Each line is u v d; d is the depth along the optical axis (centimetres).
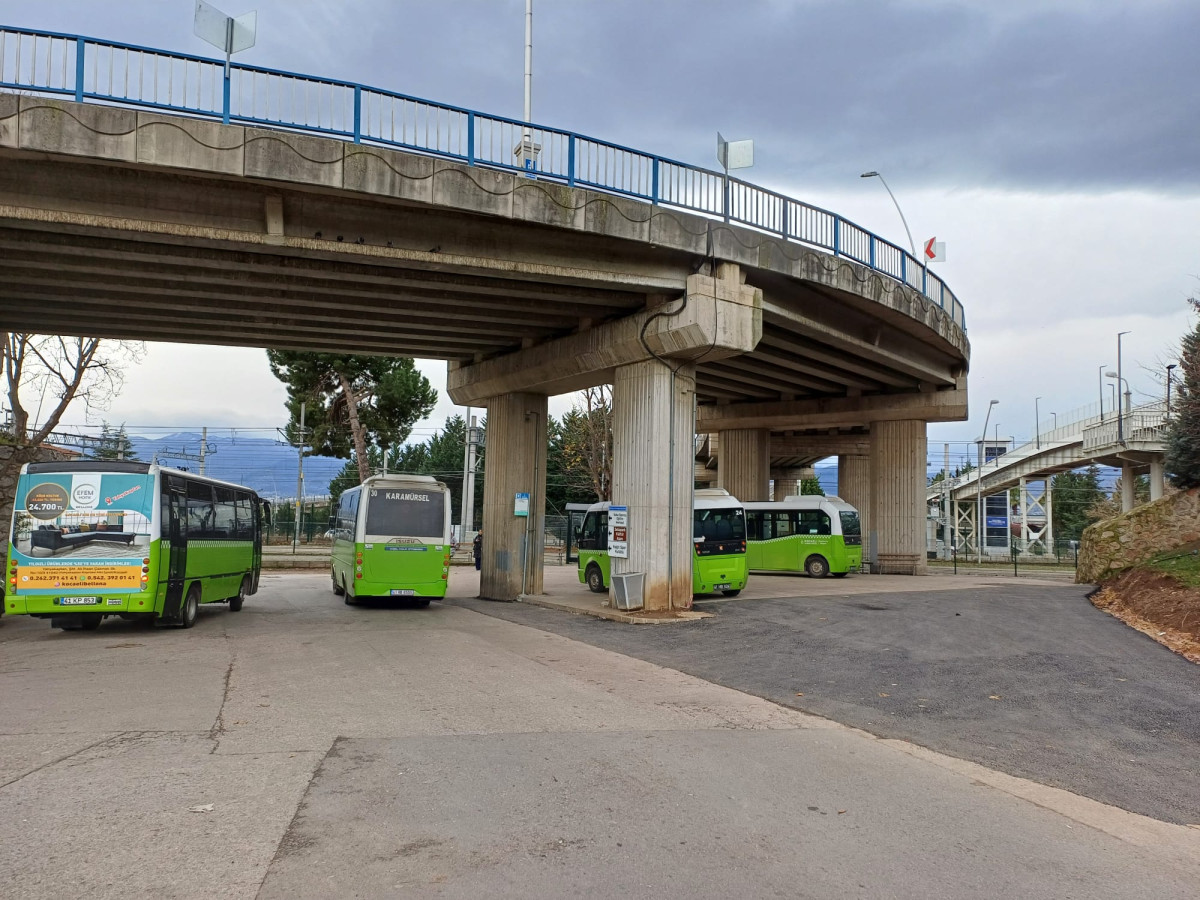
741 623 1611
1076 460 5194
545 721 801
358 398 4672
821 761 683
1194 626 1405
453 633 1479
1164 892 443
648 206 1559
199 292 1591
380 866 448
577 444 5178
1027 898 428
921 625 1582
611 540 1802
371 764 642
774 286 1884
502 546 2233
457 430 7319
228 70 1207
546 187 1434
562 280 1534
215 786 583
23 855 457
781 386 3111
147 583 1420
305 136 1228
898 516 3250
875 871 457
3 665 1116
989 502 7369
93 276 1506
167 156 1155
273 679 1005
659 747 711
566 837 496
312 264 1430
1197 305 2153
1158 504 2512
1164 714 878
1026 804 588
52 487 1424
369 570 1939
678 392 1778
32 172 1177
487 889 421
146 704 858
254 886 420
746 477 3578
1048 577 3334
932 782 635
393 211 1374
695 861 464
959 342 2770
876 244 2148
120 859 453
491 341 2117
